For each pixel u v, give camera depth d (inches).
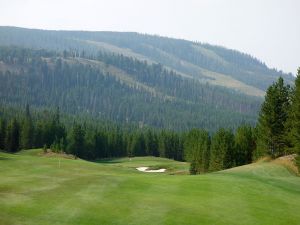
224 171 1861.5
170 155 6358.3
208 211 1019.3
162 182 1390.3
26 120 5108.3
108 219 891.4
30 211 909.2
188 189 1277.1
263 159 2336.4
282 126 2326.5
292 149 2068.2
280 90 2341.3
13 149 4975.4
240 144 2878.9
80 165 2331.4
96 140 5575.8
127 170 2431.1
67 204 988.6
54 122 5403.5
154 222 895.1
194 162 3432.6
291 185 1519.4
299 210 1102.4
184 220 927.0
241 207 1083.3
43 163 2137.1
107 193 1143.6
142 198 1108.5
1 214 869.8
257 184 1433.3
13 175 1455.5
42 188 1171.3
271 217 1009.5
